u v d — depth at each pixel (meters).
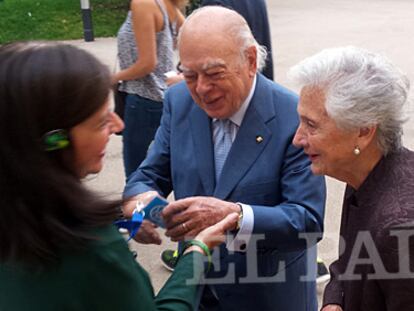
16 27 11.59
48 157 1.02
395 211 1.28
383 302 1.38
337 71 1.32
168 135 1.90
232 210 1.56
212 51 1.57
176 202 1.56
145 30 2.98
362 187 1.40
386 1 15.87
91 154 1.08
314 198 1.65
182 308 1.24
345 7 14.79
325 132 1.37
